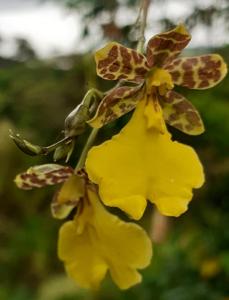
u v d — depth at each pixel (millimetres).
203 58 72
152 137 72
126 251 75
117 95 71
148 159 71
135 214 66
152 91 73
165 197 69
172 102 75
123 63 70
